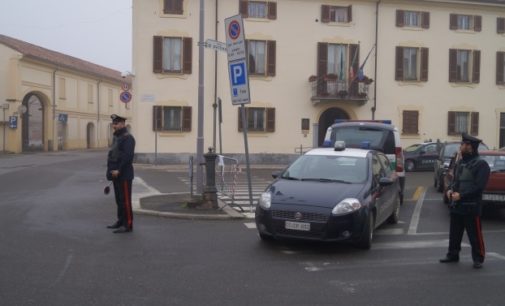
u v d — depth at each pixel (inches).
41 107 1605.6
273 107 1100.5
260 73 1096.2
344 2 1119.6
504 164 463.8
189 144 1072.2
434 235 377.1
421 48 1157.1
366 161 369.7
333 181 349.1
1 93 1462.8
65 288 233.3
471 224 284.2
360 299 226.7
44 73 1578.5
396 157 546.6
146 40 1050.1
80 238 339.9
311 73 1112.8
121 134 366.6
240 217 423.2
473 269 280.8
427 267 284.0
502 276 267.1
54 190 602.5
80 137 1828.2
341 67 1130.0
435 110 1175.0
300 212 310.5
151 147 1062.4
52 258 286.4
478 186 280.8
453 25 1170.0
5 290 228.7
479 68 1191.6
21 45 1544.0
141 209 448.8
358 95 1103.0
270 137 1102.4
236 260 291.4
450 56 1173.1
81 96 1823.3
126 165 362.6
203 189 467.8
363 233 314.8
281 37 1098.7
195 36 1064.8
